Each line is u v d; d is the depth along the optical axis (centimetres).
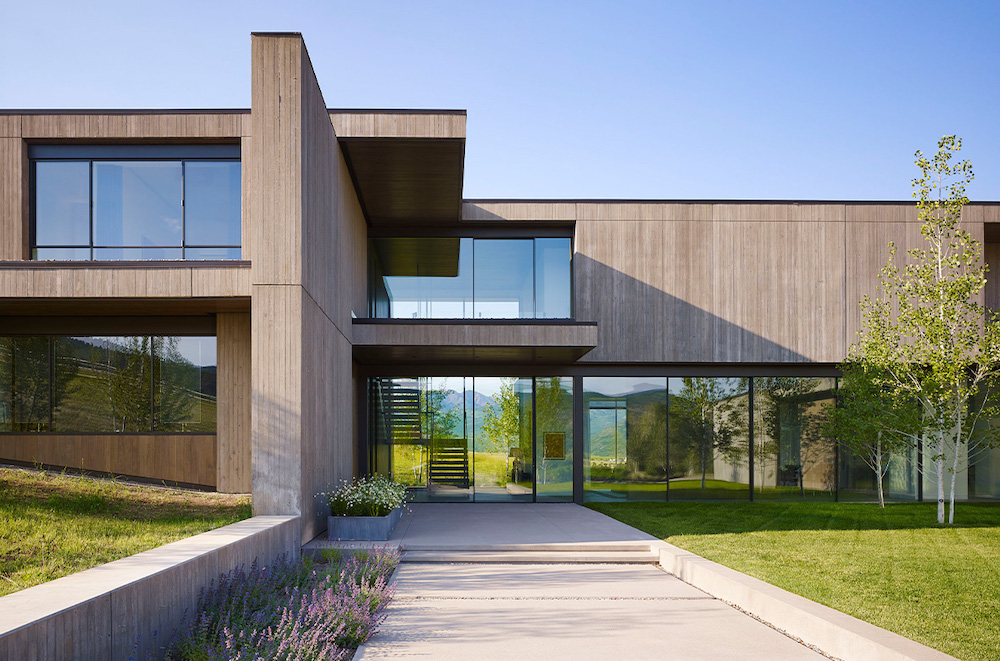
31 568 596
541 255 1755
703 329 1738
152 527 845
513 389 1786
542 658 546
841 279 1755
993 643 549
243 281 1024
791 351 1742
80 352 1395
